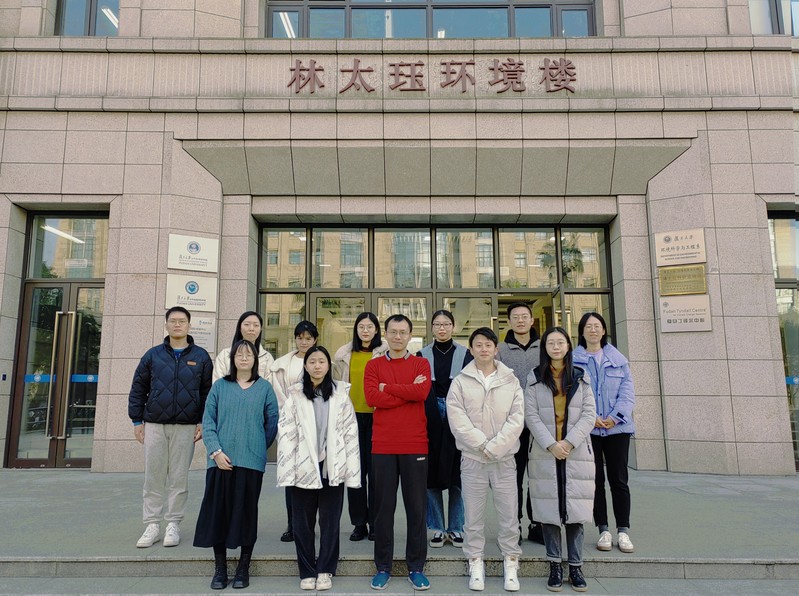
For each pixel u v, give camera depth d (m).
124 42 7.68
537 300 8.34
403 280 8.31
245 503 3.61
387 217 8.06
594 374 4.22
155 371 4.24
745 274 7.25
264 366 4.34
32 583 3.65
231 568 3.78
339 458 3.57
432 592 3.48
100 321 7.77
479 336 3.71
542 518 3.54
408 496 3.59
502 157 7.67
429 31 8.50
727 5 7.83
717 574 3.74
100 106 7.55
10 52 7.69
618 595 3.44
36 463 7.41
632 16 7.98
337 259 8.38
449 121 7.66
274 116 7.68
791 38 7.72
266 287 8.27
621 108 7.58
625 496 3.96
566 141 7.62
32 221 7.90
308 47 7.75
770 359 7.09
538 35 8.52
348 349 4.51
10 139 7.57
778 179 7.46
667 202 7.60
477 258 8.36
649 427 7.36
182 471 4.21
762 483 6.35
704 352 7.15
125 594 3.46
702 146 7.53
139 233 7.38
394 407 3.66
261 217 8.05
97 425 7.07
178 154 7.58
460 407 3.66
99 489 5.98
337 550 3.59
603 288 8.18
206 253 7.54
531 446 3.72
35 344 7.73
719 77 7.66
